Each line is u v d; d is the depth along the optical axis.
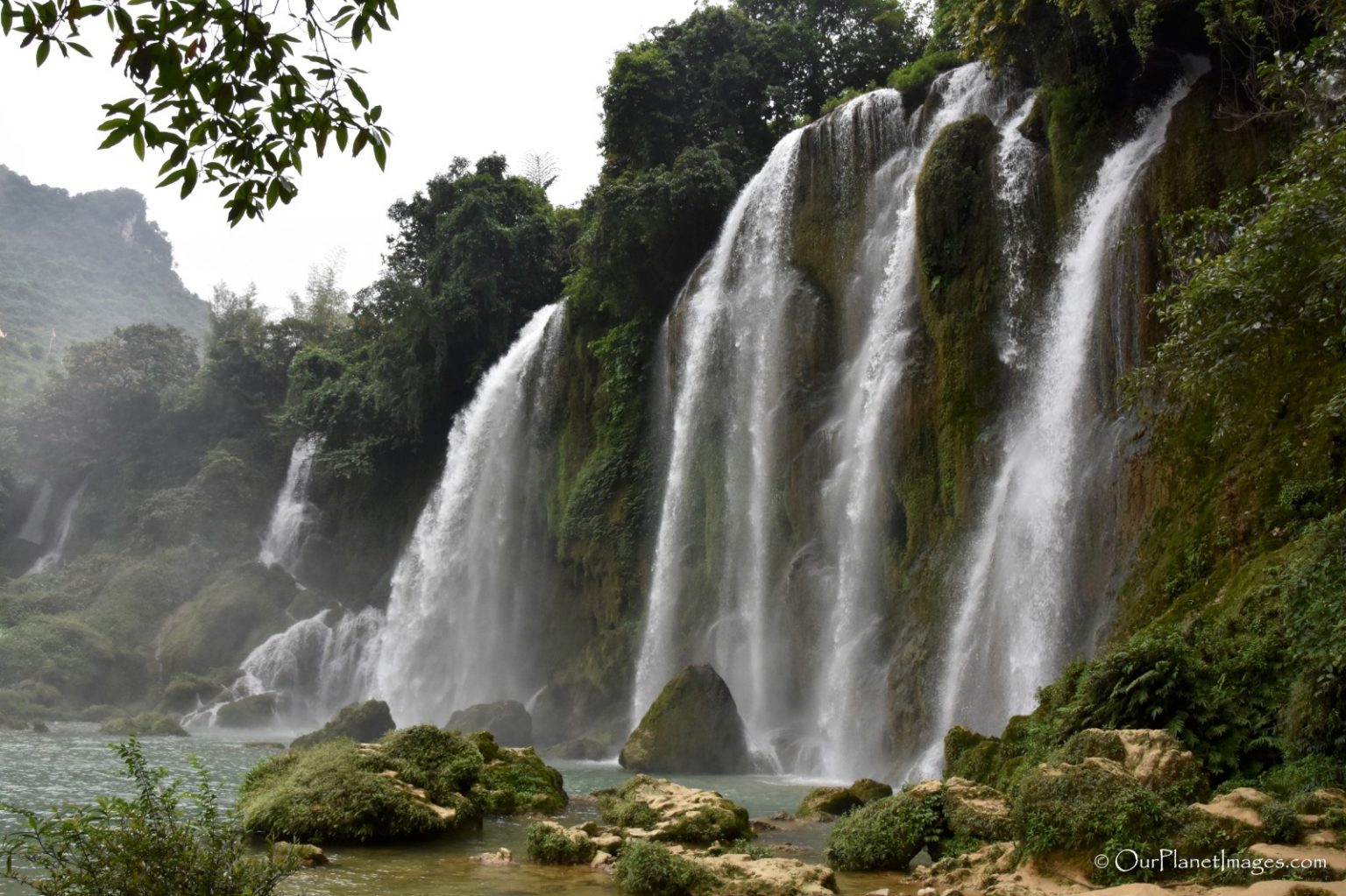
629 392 36.00
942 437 23.12
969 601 21.20
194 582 52.59
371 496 51.50
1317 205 9.77
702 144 40.28
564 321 40.25
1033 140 23.83
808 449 27.83
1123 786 7.71
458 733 15.56
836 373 28.66
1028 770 10.91
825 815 14.17
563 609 37.47
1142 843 7.31
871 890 8.66
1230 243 15.49
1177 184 19.02
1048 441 20.67
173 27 5.58
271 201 6.16
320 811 10.84
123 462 61.84
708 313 32.97
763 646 27.44
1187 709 10.40
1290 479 14.23
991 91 26.91
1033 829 7.89
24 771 18.61
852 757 22.64
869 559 24.84
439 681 40.75
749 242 32.66
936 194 24.34
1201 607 14.03
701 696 22.67
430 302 45.44
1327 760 9.16
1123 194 20.66
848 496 26.16
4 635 45.25
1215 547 15.05
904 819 10.13
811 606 26.09
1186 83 21.50
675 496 32.31
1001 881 7.70
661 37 41.94
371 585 49.97
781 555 28.03
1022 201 23.30
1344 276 9.63
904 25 41.56
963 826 9.67
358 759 12.09
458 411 48.75
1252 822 7.36
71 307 125.25
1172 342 11.18
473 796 13.35
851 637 24.64
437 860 9.94
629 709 31.62
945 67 30.80
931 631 21.89
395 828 11.06
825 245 30.06
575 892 8.35
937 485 23.59
